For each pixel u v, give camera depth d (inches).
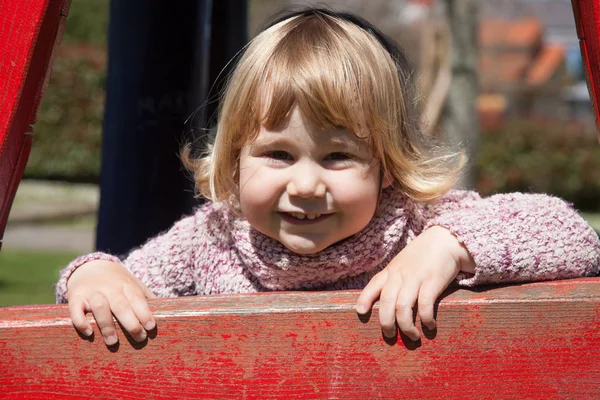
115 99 98.8
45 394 48.8
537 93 643.5
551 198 59.4
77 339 49.0
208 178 68.2
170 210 98.0
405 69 69.4
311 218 56.7
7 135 48.6
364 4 453.7
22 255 291.9
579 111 665.6
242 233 63.8
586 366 48.4
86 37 634.8
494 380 48.3
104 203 99.5
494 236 52.5
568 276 54.1
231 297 50.3
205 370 48.3
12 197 52.4
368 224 62.7
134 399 48.5
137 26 97.7
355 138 56.6
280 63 57.5
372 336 48.5
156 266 70.1
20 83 48.5
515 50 697.0
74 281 56.5
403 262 51.6
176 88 98.0
